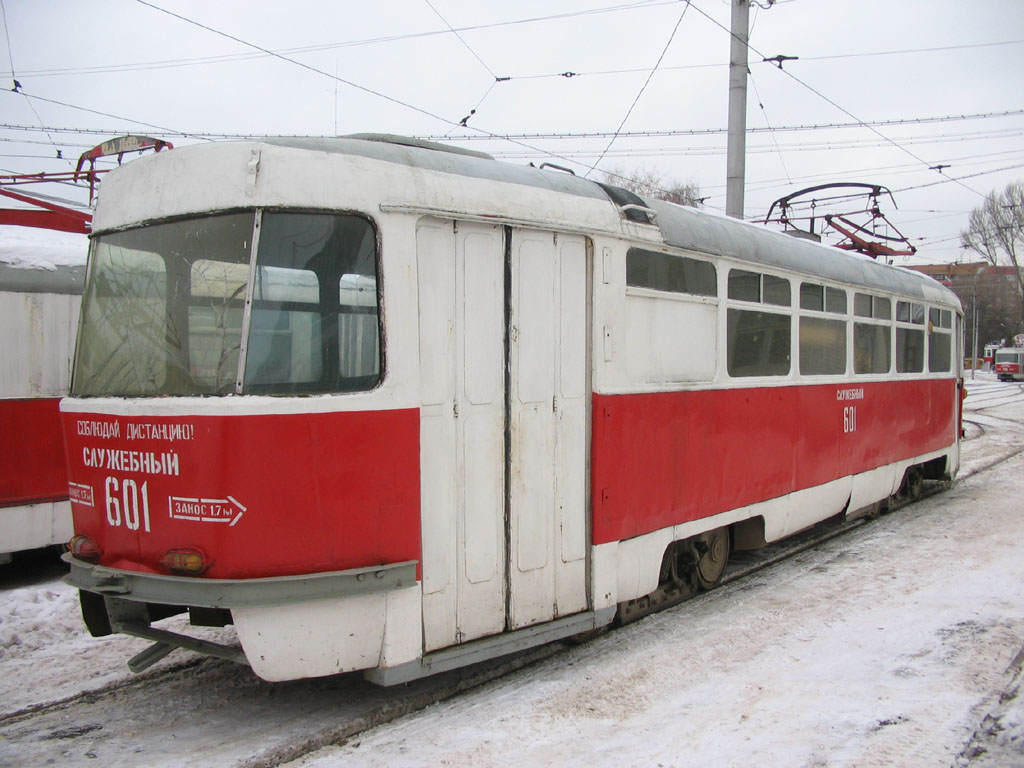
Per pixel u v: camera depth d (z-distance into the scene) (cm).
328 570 387
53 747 399
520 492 465
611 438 517
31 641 555
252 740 401
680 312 587
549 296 482
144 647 546
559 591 489
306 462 382
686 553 636
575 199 500
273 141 405
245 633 372
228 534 374
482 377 446
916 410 1026
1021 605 608
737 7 1181
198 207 400
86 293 454
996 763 374
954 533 874
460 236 436
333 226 397
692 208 646
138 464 397
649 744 396
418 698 450
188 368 397
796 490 738
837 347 823
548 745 396
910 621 579
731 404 642
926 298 1050
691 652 525
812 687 466
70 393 451
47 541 717
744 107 1195
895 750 386
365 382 401
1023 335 5594
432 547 421
